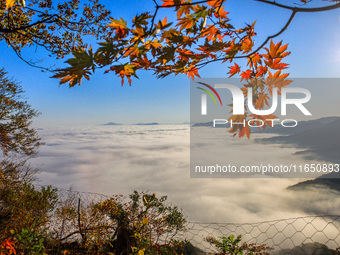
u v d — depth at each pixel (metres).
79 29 3.72
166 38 0.81
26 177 4.91
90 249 3.83
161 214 4.42
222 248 2.86
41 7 3.72
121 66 0.77
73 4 3.70
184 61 0.88
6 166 4.84
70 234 4.30
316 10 0.60
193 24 0.81
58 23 3.64
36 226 3.94
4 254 2.34
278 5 0.63
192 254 3.84
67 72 0.69
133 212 4.06
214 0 0.79
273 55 0.83
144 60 0.80
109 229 4.12
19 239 2.88
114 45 0.69
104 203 4.20
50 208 4.59
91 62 0.69
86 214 4.31
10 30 2.47
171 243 4.07
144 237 3.63
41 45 3.70
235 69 0.92
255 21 0.82
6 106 9.41
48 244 3.68
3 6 3.36
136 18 0.73
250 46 0.86
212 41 0.86
